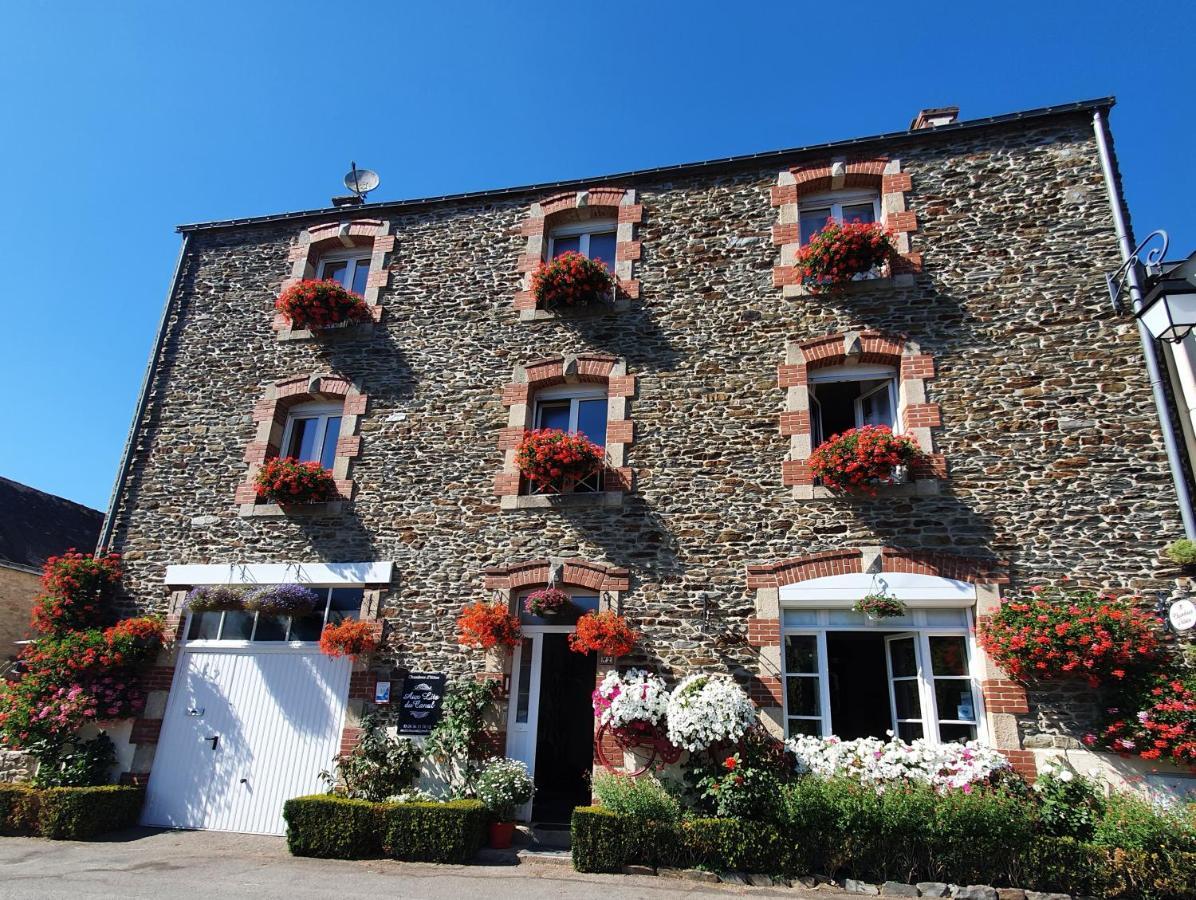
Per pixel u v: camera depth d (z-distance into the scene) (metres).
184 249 10.73
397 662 7.91
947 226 8.34
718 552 7.54
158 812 7.91
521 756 7.45
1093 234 7.92
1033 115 8.47
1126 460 7.02
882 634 7.28
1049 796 5.86
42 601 8.70
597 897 5.35
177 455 9.45
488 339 9.16
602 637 7.17
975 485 7.23
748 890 5.61
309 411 9.62
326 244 10.41
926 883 5.54
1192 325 6.09
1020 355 7.62
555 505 8.08
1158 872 5.24
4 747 8.17
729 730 6.38
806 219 9.12
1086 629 6.21
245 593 8.30
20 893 5.34
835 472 7.31
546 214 9.69
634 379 8.45
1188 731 5.81
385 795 7.20
